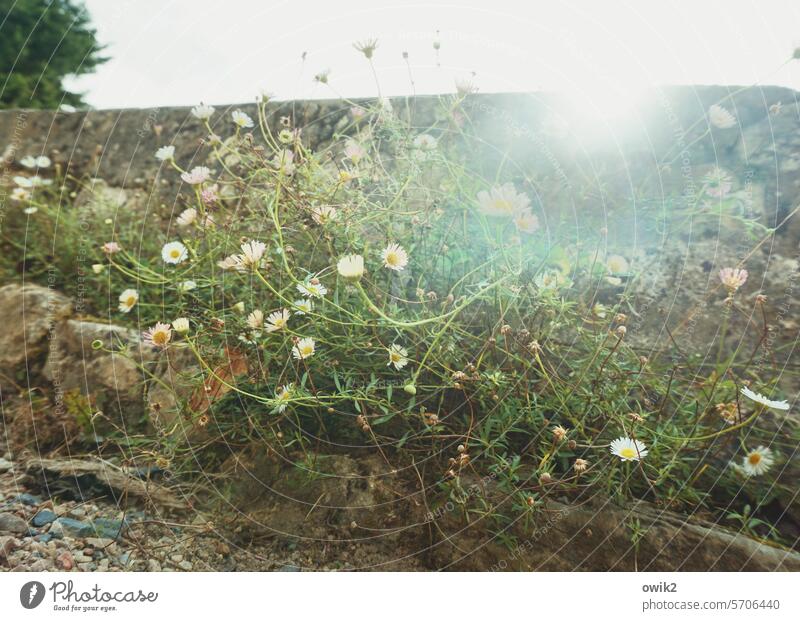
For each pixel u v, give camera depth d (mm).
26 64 3137
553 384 1349
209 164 2502
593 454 1354
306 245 1643
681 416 1389
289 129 1785
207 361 1548
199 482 1476
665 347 1599
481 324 1497
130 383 1702
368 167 1753
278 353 1466
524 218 1385
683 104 1907
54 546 1329
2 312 1889
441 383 1451
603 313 1490
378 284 1522
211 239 1711
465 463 1215
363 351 1440
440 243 1598
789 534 1274
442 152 1809
